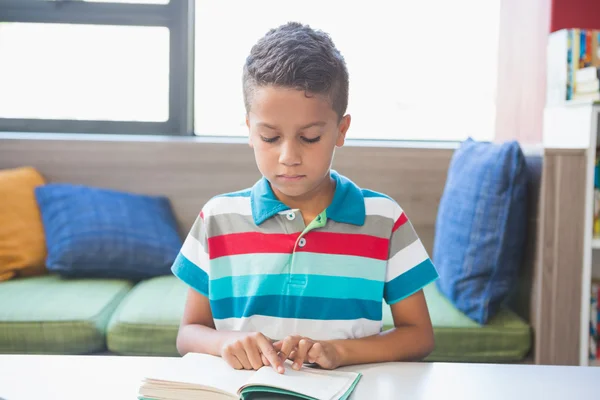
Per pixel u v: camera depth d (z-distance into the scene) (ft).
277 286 3.11
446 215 6.33
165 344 5.34
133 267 6.82
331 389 2.26
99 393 2.25
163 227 7.17
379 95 8.16
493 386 2.39
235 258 3.20
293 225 3.13
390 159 7.47
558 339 5.53
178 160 7.56
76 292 6.07
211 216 3.28
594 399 2.27
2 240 6.70
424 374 2.51
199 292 3.27
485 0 8.07
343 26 7.98
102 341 5.45
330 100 2.72
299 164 2.70
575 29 5.93
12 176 7.11
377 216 3.22
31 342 5.30
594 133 5.41
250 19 8.14
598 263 6.91
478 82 8.19
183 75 8.20
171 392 2.19
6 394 2.23
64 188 7.17
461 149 6.75
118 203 7.13
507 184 5.59
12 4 8.04
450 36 8.07
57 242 6.74
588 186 5.48
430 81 8.15
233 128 8.37
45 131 8.26
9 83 8.16
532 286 5.75
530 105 6.85
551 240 5.52
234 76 8.27
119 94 8.27
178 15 8.11
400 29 8.02
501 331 5.45
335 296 3.10
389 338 2.90
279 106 2.64
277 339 3.10
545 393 2.32
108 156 7.56
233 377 2.37
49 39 8.13
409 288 3.17
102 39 8.16
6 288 6.18
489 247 5.57
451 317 5.59
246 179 7.56
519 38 7.25
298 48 2.69
